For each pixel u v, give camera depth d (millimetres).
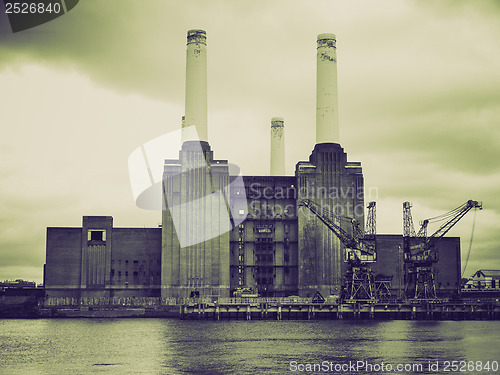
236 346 152875
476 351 143750
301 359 133500
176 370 122000
